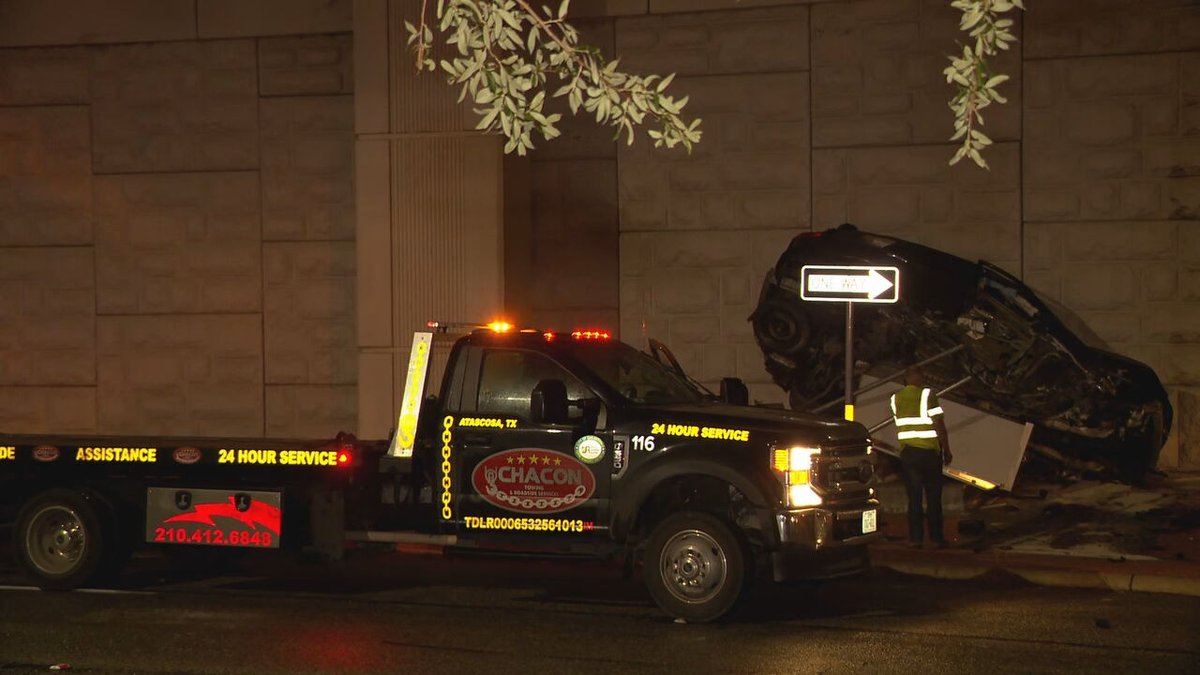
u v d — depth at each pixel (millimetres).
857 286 11352
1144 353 16062
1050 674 7602
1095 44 16062
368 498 9984
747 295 16969
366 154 16312
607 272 17359
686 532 9008
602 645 8383
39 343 18625
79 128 18453
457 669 7738
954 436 14203
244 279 18125
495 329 9867
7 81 18578
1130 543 11789
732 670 7688
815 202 16766
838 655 8070
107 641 8508
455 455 9617
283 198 17984
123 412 18453
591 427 9312
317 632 8789
